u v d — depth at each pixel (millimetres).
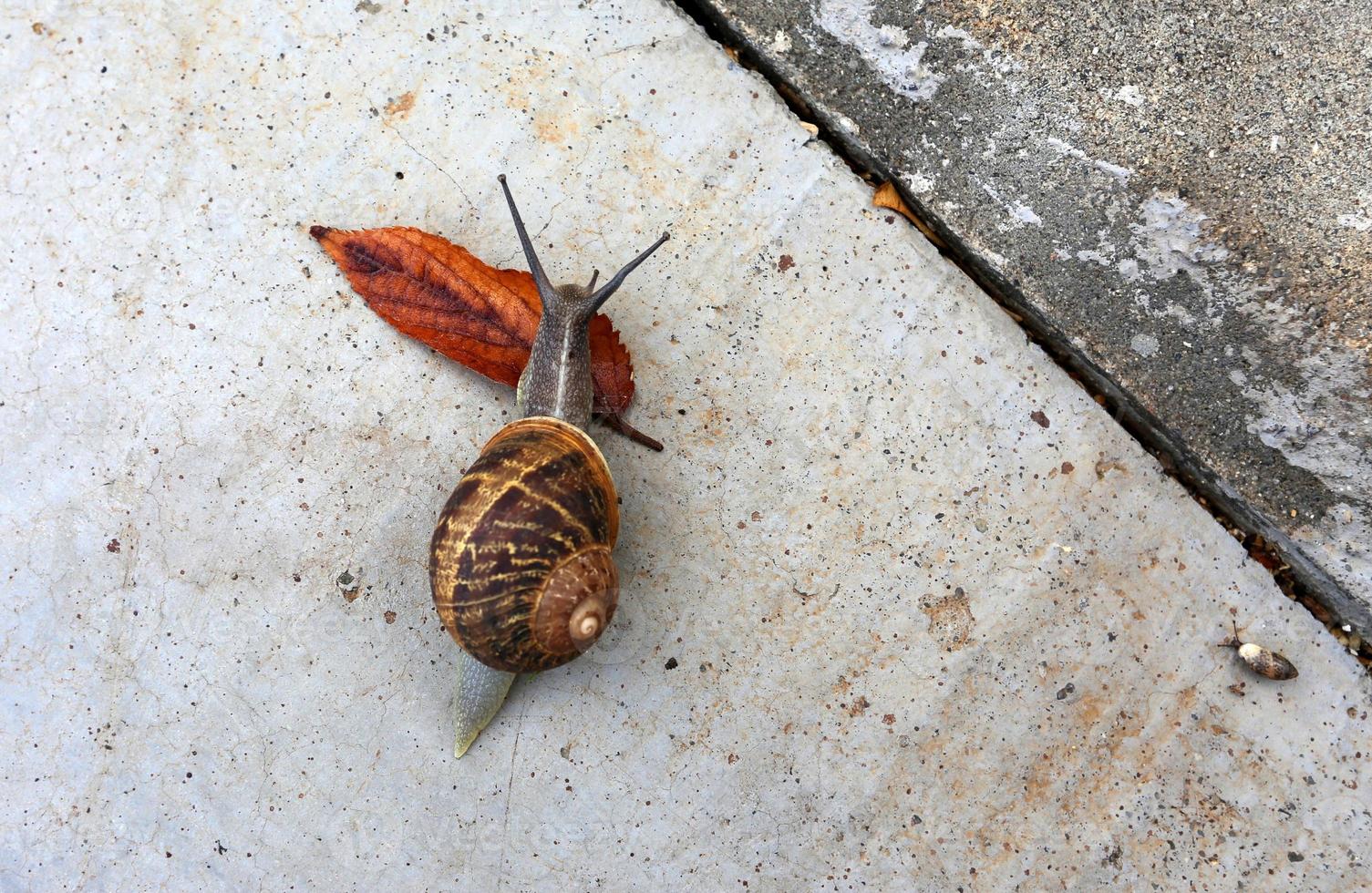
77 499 166
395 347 170
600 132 173
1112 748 169
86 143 168
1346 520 168
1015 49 167
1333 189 163
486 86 172
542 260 171
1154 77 165
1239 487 170
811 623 170
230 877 163
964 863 167
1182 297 168
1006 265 172
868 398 172
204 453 167
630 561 169
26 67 168
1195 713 169
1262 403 168
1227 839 167
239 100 170
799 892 166
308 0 171
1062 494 171
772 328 172
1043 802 168
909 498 171
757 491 171
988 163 170
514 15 172
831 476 171
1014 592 170
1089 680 170
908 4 168
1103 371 172
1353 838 167
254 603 166
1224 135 165
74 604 165
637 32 173
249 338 169
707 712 168
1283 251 164
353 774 165
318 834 164
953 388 172
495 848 165
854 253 173
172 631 165
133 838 162
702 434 171
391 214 170
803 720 169
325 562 167
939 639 170
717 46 174
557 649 149
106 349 167
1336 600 172
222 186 169
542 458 150
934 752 169
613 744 167
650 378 170
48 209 167
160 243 168
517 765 166
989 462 172
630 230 172
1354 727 169
